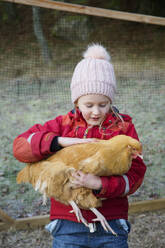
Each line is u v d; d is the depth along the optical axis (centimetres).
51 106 884
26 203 446
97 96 225
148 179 505
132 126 246
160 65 1180
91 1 1642
